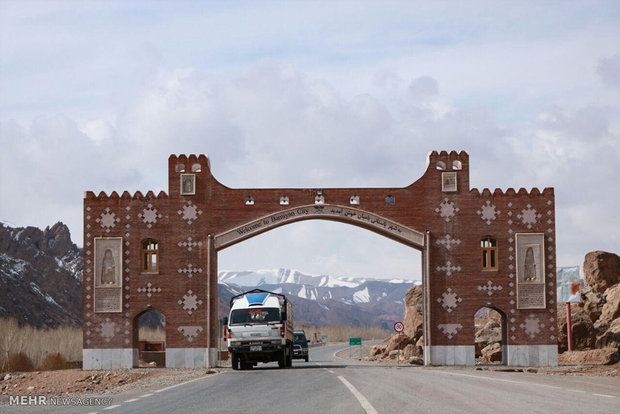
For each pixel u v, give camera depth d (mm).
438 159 51406
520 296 50312
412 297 88375
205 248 51031
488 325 68062
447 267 50688
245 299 45562
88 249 51094
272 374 36531
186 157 51625
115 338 50375
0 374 46969
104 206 51312
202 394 24391
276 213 51031
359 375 33406
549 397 21766
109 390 33406
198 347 50375
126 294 50781
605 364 48406
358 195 51188
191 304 50656
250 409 18984
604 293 66812
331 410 18375
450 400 20766
